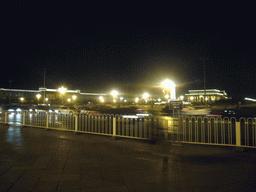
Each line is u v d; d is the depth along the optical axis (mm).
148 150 7047
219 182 4277
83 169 5039
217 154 6547
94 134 10320
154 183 4211
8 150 6957
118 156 6270
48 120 12180
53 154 6457
